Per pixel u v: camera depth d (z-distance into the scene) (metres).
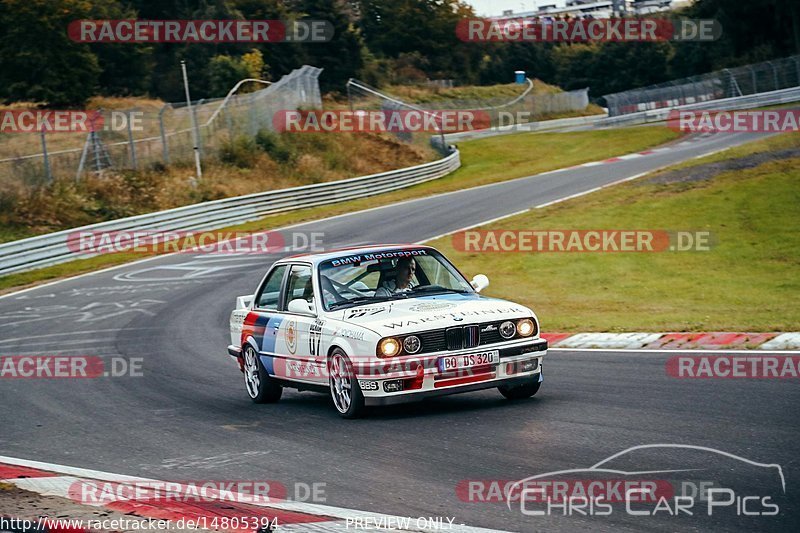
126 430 19.72
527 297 39.44
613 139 117.94
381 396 17.64
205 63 150.12
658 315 32.69
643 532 10.59
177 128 95.12
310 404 21.55
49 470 16.03
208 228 67.38
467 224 59.97
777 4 189.62
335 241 58.75
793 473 12.50
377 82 178.62
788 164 63.69
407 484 13.35
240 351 22.94
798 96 125.94
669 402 17.95
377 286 20.06
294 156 94.62
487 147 122.56
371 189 84.56
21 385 26.98
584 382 21.00
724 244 47.09
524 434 15.98
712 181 62.09
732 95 142.00
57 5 122.81
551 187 74.56
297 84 108.44
